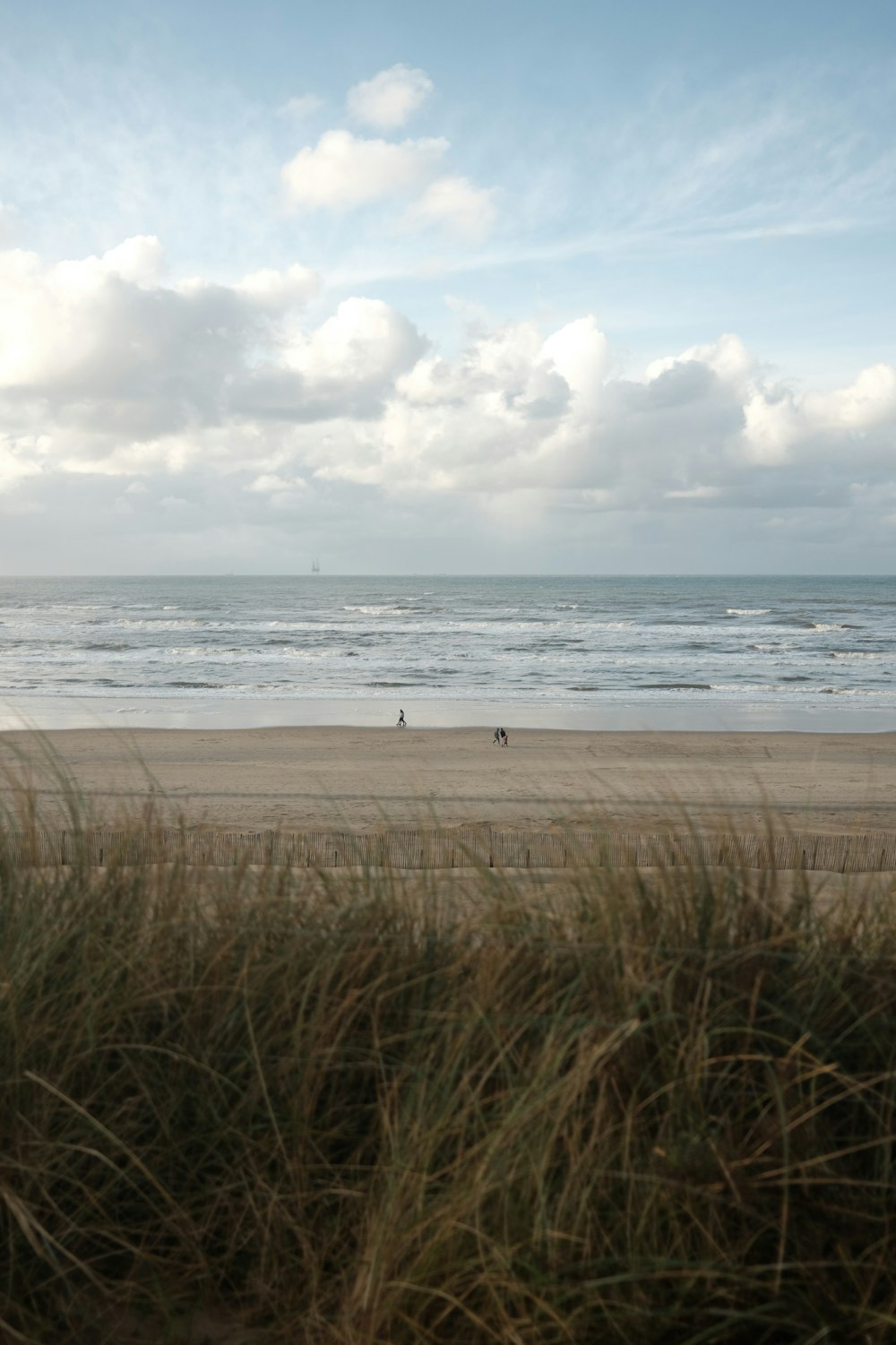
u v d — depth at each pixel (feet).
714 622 231.71
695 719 87.51
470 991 8.47
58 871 10.46
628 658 145.18
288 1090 8.07
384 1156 7.52
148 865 10.37
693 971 7.99
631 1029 7.16
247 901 10.15
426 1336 6.38
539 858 25.22
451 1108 7.23
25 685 107.86
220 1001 8.73
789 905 9.49
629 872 9.75
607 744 70.03
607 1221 6.89
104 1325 7.15
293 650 156.97
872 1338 6.37
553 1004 8.16
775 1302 6.42
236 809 42.42
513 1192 6.93
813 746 68.74
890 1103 7.20
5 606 322.75
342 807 43.80
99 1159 7.71
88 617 252.83
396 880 11.00
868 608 295.48
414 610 294.05
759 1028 7.86
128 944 9.05
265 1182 7.63
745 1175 6.93
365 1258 6.72
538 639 179.11
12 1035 7.91
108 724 80.69
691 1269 6.50
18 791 12.15
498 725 83.35
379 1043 8.02
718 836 10.66
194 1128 8.09
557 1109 7.04
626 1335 6.38
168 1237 7.66
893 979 8.27
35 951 8.86
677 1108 7.16
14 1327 6.98
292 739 70.13
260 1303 7.14
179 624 227.61
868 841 31.14
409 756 63.31
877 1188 7.08
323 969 8.75
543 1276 6.44
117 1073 8.09
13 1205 6.84
